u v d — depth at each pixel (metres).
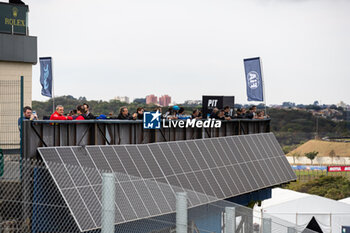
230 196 20.14
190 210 16.38
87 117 16.98
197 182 18.80
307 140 118.50
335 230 33.69
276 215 33.69
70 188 13.15
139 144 17.83
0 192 11.77
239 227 16.97
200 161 20.20
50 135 15.32
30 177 12.11
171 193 16.03
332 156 112.75
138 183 15.12
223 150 22.36
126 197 14.30
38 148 14.03
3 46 23.02
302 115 146.25
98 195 13.61
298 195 37.94
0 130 17.86
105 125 17.23
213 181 19.86
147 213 14.51
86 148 15.42
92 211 13.07
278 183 24.58
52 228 12.48
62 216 12.98
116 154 16.31
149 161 17.47
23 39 23.53
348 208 34.34
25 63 23.77
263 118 27.64
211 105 24.06
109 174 11.12
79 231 12.67
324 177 89.00
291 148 116.19
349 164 112.19
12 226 11.59
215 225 17.42
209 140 22.02
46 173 13.30
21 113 14.48
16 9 23.52
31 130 14.54
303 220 33.50
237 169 22.20
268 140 27.03
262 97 28.28
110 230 11.06
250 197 24.50
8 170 11.91
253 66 28.39
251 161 23.78
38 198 12.39
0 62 23.16
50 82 21.89
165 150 18.78
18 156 13.91
